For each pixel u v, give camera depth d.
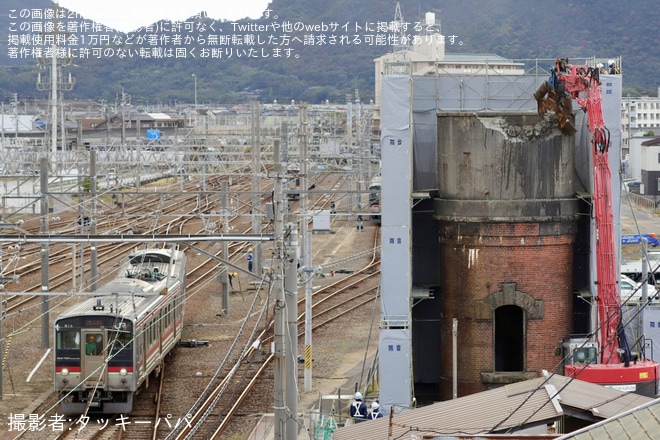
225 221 85.88
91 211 82.19
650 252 105.12
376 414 50.34
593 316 54.16
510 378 54.31
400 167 52.75
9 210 141.50
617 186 54.00
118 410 57.09
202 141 178.88
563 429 36.84
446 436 35.00
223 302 86.50
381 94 52.81
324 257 120.69
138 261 73.75
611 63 54.91
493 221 53.75
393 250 52.91
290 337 38.78
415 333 59.09
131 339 56.66
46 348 72.62
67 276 100.56
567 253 55.12
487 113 53.84
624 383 49.00
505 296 54.16
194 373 66.50
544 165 53.97
